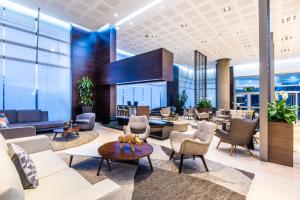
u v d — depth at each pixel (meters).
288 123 3.05
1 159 1.00
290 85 10.77
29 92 6.40
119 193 1.15
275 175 2.64
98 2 5.38
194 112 9.86
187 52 9.96
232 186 2.29
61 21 6.90
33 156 2.17
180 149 2.69
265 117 3.25
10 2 5.47
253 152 3.78
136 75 6.22
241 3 5.09
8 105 5.91
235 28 6.71
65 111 7.42
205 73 10.62
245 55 10.29
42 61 6.67
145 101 14.09
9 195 0.78
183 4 5.25
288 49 8.87
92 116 6.14
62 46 7.25
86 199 1.01
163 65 5.49
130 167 2.85
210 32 7.14
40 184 1.49
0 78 5.71
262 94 3.30
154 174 2.61
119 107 9.06
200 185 2.30
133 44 8.95
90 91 7.53
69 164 2.85
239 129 3.48
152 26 6.80
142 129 4.27
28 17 6.23
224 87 11.03
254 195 2.09
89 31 8.02
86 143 4.42
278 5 5.00
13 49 5.93
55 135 4.89
